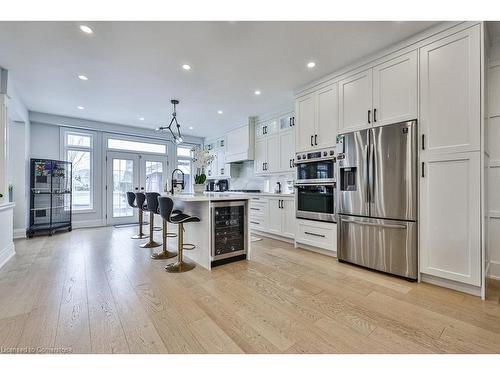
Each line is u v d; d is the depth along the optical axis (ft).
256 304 6.51
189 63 9.68
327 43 8.34
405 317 5.85
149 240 13.79
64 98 13.44
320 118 11.03
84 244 12.93
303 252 11.62
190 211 10.80
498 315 5.91
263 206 15.30
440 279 7.59
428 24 7.36
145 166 20.88
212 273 8.81
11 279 8.09
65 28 7.45
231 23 7.27
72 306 6.30
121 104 14.49
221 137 21.70
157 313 6.01
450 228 7.20
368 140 8.99
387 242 8.52
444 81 7.29
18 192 14.29
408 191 7.95
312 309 6.25
